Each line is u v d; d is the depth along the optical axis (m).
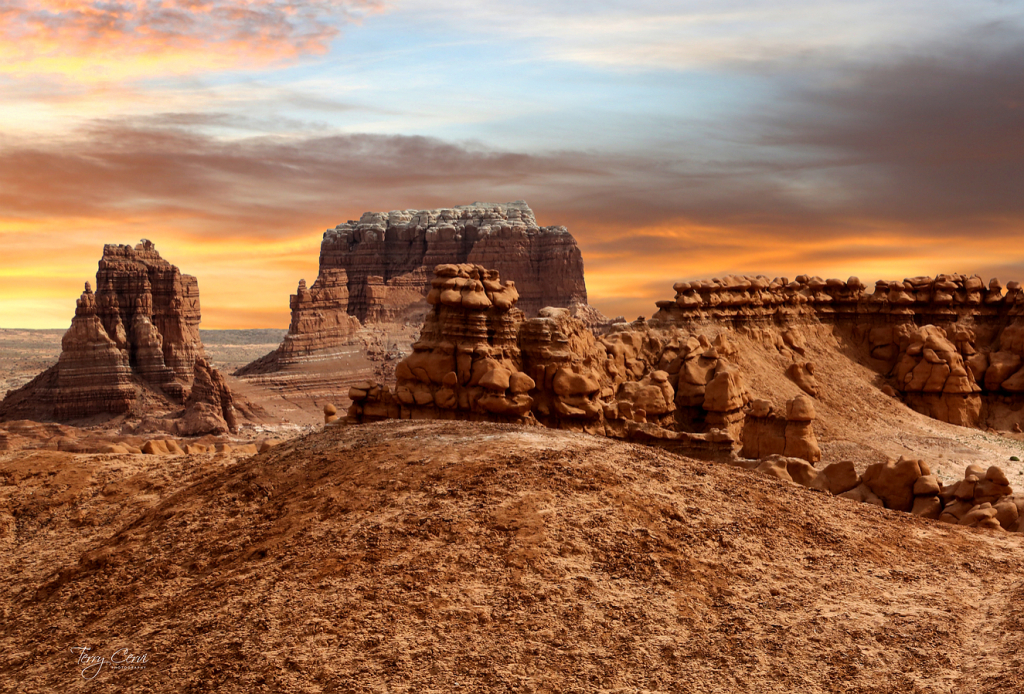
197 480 37.97
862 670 19.31
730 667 19.23
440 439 30.25
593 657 19.38
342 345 191.50
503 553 22.62
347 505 25.78
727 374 58.59
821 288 83.56
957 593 23.78
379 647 19.25
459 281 49.47
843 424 65.75
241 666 18.81
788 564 24.00
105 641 21.70
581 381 49.59
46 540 33.84
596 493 25.81
